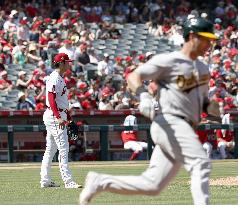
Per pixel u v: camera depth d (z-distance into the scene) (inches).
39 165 2450.8
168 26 4170.8
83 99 2935.5
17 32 3474.4
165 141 847.1
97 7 4163.4
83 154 2783.0
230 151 2878.9
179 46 4023.1
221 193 1428.4
